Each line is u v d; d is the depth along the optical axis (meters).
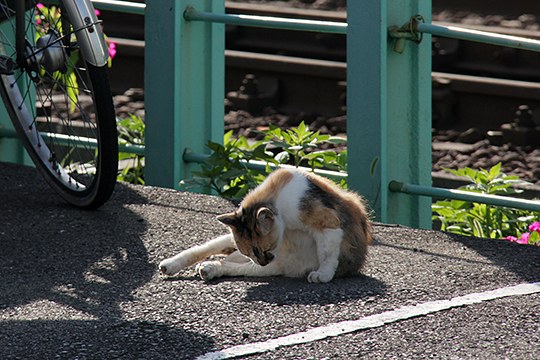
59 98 18.36
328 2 23.86
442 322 7.61
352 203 8.81
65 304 8.08
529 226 11.60
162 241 9.59
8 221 10.08
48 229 9.86
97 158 9.91
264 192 8.72
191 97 12.29
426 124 11.20
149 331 7.46
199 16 11.97
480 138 17.81
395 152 11.10
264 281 8.62
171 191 11.22
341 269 8.63
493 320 7.66
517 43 10.55
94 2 12.69
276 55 20.56
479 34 10.63
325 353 7.07
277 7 21.39
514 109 18.03
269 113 19.28
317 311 7.82
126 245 9.48
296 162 12.45
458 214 12.35
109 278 8.70
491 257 9.20
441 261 9.08
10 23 11.74
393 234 9.94
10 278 8.69
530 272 8.76
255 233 8.57
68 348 7.18
